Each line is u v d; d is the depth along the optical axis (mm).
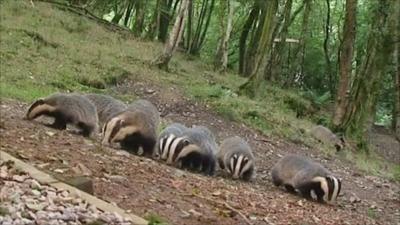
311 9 33500
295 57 32812
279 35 31516
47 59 18453
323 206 10016
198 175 9859
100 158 8312
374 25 19875
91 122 10391
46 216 5016
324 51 36906
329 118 24484
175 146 10172
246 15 35750
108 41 24234
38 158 7344
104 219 5266
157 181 7930
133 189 7117
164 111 16984
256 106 19625
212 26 39469
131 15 41438
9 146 7711
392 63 21172
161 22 33062
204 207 7188
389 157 24344
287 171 10852
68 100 10242
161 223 5828
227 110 17719
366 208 11070
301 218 8266
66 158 7719
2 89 13586
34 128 9508
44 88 15227
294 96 26062
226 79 24094
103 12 34562
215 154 10758
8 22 21172
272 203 8836
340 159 16859
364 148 20047
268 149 15430
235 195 8586
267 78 31672
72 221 5043
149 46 25984
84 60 19609
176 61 25438
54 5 26641
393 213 11188
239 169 10695
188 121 16328
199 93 18953
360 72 20625
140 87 18641
